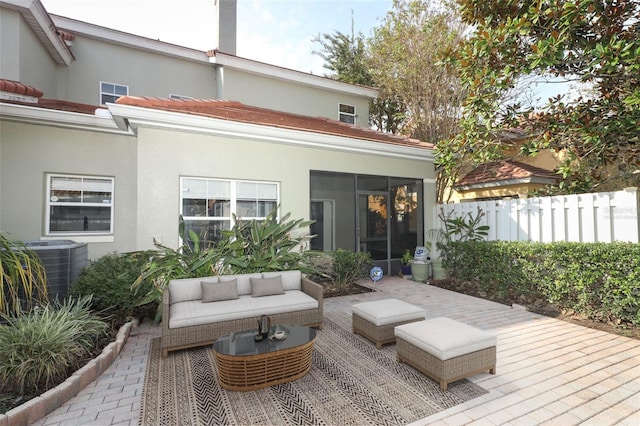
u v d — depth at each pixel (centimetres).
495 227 774
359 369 373
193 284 499
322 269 761
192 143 669
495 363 355
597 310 519
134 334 488
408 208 974
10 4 714
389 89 1251
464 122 654
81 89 962
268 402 306
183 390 328
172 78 1096
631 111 506
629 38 497
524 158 1133
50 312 394
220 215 704
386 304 475
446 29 1054
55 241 580
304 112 1268
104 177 693
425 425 271
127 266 541
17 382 309
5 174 610
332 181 850
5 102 579
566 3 450
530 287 618
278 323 473
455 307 624
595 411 289
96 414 288
